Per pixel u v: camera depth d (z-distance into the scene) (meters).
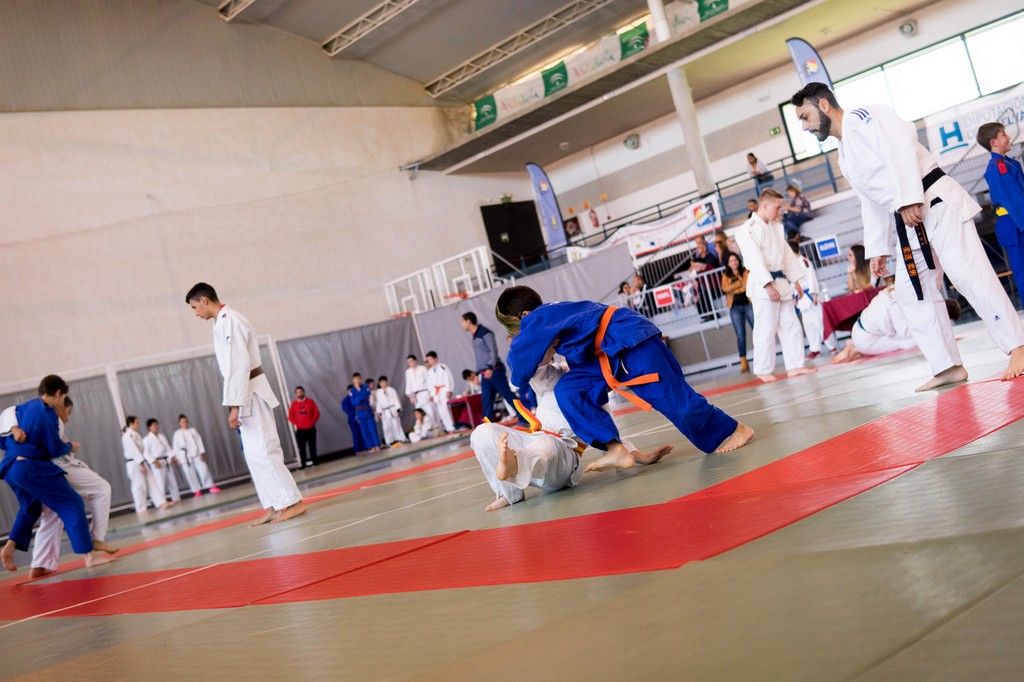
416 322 21.58
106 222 19.08
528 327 3.84
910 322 4.39
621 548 2.42
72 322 18.17
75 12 19.52
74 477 6.49
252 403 6.71
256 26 22.69
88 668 2.56
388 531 4.33
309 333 21.89
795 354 8.09
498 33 24.38
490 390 12.68
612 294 17.62
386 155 24.86
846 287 15.40
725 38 21.62
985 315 3.96
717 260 16.30
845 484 2.52
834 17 21.47
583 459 5.43
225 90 21.75
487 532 3.38
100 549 6.54
